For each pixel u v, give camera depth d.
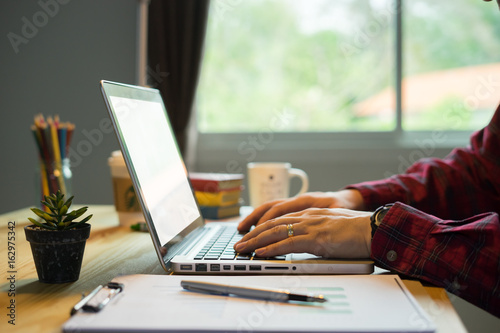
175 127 2.23
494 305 0.63
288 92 2.44
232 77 2.46
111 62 2.45
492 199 1.01
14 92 2.50
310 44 2.41
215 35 2.45
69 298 0.60
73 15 2.46
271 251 0.70
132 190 1.10
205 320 0.48
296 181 2.36
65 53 2.47
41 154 1.16
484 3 2.33
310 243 0.70
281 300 0.53
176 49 2.22
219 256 0.73
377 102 2.39
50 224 0.68
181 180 0.97
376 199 1.00
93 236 1.00
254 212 0.97
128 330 0.46
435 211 1.02
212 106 2.48
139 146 0.76
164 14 2.22
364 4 2.36
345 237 0.70
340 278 0.62
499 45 2.34
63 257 0.66
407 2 2.35
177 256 0.73
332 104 2.41
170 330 0.46
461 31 2.35
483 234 0.64
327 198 0.97
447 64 2.36
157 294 0.56
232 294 0.56
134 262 0.78
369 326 0.46
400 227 0.67
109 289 0.57
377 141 2.37
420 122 2.38
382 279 0.62
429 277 0.64
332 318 0.48
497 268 0.63
